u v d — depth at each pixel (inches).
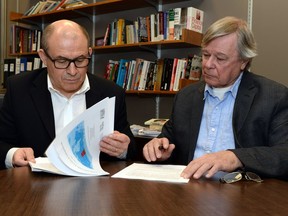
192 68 103.5
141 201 30.6
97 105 43.9
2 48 165.5
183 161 59.3
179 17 105.1
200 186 37.0
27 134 61.8
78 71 57.9
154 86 110.9
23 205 29.0
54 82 61.2
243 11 103.4
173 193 33.7
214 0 109.3
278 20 96.6
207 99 60.4
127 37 118.4
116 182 38.2
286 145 47.9
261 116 53.1
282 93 54.4
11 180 38.8
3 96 73.6
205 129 58.9
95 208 28.3
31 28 158.2
